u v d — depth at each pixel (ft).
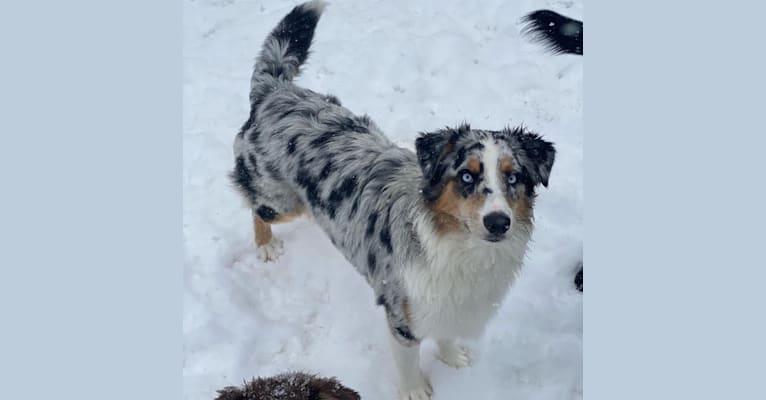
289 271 8.27
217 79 10.11
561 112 9.52
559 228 8.43
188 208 8.70
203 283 8.07
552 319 7.84
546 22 8.87
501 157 6.31
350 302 8.03
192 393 7.43
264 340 7.78
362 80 9.88
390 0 11.30
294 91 7.84
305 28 8.04
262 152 7.77
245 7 11.41
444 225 6.56
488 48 10.34
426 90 9.73
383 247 6.96
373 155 7.22
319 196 7.45
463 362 7.57
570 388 7.45
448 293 6.78
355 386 7.50
